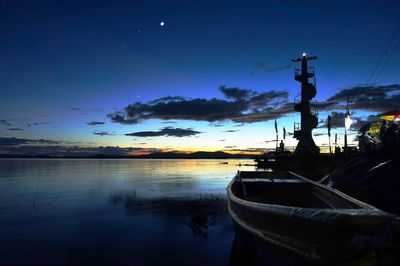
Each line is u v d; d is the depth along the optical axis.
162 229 16.55
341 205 8.45
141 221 18.61
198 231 16.05
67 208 23.59
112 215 20.56
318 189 12.04
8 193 33.78
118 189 38.09
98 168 119.50
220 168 120.69
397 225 4.50
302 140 41.28
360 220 4.72
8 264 11.30
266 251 6.97
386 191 9.97
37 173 78.12
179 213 21.14
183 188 39.47
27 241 14.35
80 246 13.57
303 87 41.78
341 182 13.16
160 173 81.38
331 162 36.72
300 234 5.70
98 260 11.75
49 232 16.05
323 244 5.21
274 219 6.46
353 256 4.74
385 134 15.70
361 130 21.45
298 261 5.77
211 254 12.45
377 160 12.09
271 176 18.05
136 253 12.60
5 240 14.50
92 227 17.11
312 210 5.52
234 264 11.26
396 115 17.55
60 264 11.31
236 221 8.94
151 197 30.02
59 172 84.44
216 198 28.92
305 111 41.50
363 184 11.24
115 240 14.48
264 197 14.45
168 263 11.41
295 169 38.38
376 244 4.43
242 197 13.78
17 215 20.78
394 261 4.36
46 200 28.20
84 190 36.88
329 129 41.28
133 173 80.81
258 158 53.75
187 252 12.67
